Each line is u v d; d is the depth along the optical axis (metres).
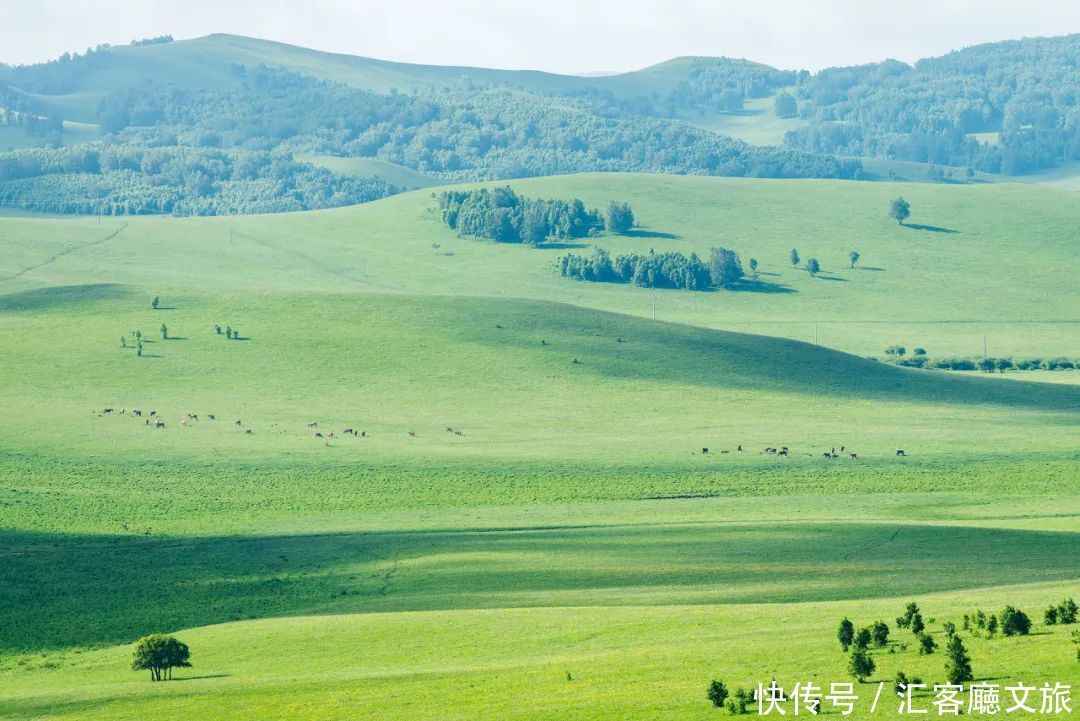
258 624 154.25
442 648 136.62
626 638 134.00
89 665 141.75
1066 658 104.75
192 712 116.50
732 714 100.69
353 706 114.06
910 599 149.50
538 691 113.25
